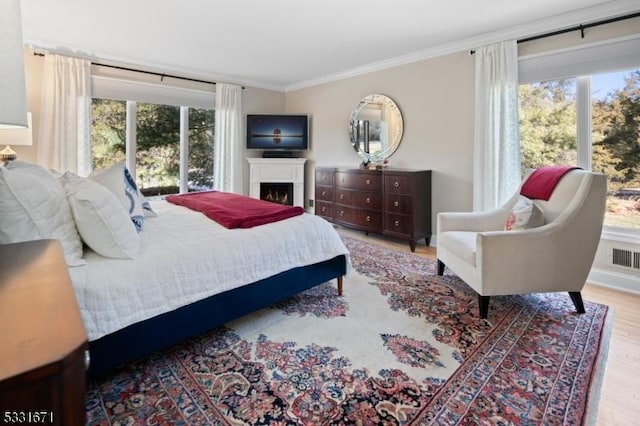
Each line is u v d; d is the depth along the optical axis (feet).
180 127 16.49
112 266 4.83
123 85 14.26
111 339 4.72
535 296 8.38
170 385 4.96
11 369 1.26
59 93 12.55
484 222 9.53
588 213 7.09
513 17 9.97
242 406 4.52
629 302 8.19
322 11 9.71
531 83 10.73
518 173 10.80
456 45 12.19
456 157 12.61
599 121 9.60
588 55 9.46
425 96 13.46
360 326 6.77
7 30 2.47
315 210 16.61
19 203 4.25
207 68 15.70
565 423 4.23
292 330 6.61
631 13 8.80
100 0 9.07
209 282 5.71
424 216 13.01
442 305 7.77
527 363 5.52
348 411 4.44
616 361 5.72
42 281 2.28
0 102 2.40
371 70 15.26
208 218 7.84
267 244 6.67
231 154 17.49
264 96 19.02
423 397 4.71
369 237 14.90
